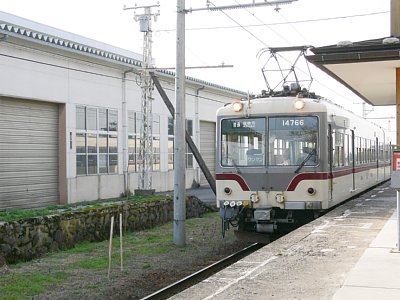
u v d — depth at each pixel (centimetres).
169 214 1873
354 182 1652
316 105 1230
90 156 2453
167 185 3147
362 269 763
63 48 2169
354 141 1667
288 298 634
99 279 1010
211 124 3766
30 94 2062
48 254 1240
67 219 1330
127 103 2709
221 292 666
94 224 1433
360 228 1118
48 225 1262
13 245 1141
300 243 973
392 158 884
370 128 2089
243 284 703
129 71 2680
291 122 1239
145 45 2362
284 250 918
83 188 2380
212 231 1650
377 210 1409
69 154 2295
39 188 2172
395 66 1137
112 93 2598
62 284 966
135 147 2798
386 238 997
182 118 1380
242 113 1271
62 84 2245
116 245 1383
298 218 1280
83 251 1290
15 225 1156
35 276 1016
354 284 682
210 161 3753
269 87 1385
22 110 2088
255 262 833
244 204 1245
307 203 1216
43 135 2198
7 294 883
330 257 851
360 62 1080
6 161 2003
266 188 1237
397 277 714
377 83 1402
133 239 1485
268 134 1248
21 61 2014
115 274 1053
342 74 1246
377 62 1085
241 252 1266
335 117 1354
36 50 2080
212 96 3666
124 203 1689
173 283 973
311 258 850
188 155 3397
